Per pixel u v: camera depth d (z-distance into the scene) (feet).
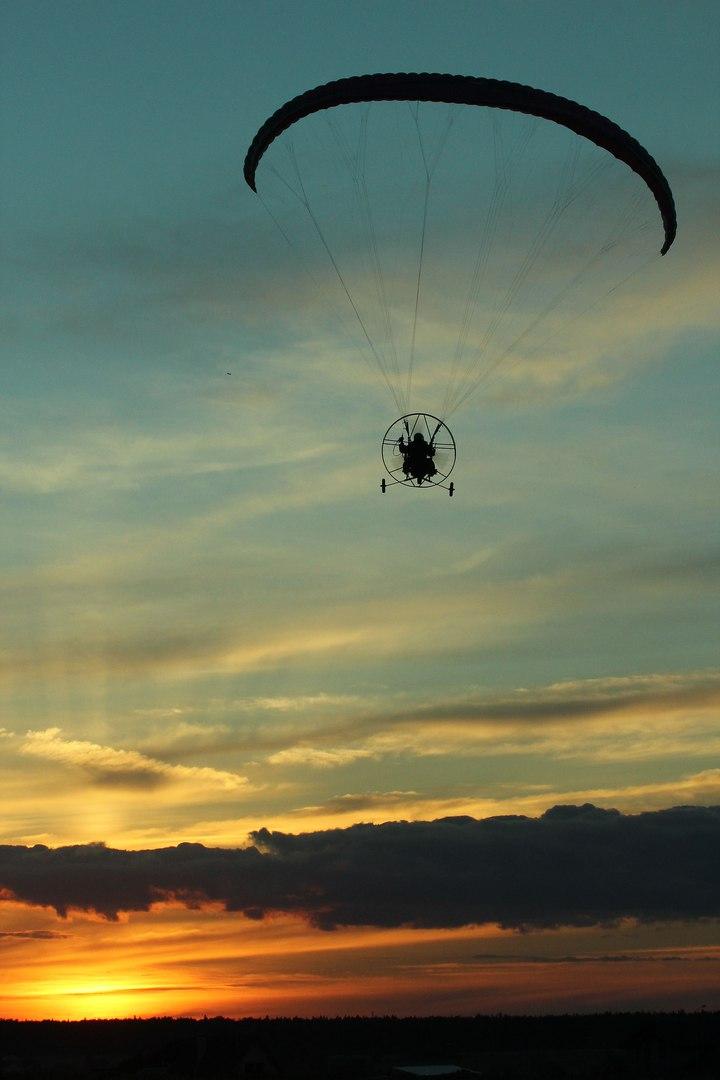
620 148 135.13
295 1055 328.08
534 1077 275.59
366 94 131.54
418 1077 281.95
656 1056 279.08
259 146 143.43
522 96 129.90
